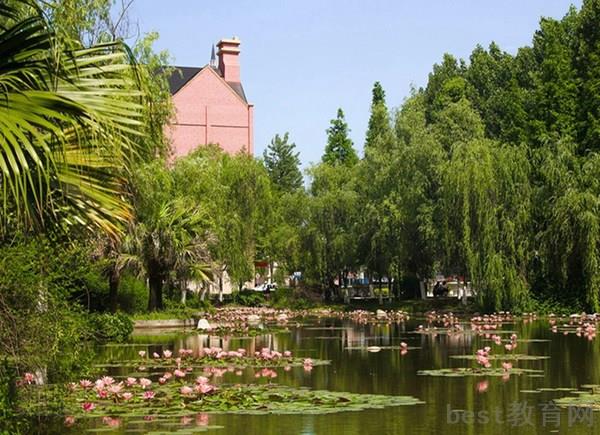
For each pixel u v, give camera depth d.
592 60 50.62
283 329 34.75
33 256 10.12
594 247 39.88
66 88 7.44
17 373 10.14
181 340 28.52
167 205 35.19
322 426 10.94
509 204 41.66
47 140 7.13
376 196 49.25
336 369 18.34
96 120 6.99
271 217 55.44
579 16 56.19
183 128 71.75
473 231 41.12
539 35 65.00
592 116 49.25
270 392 13.92
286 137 92.69
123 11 19.31
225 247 48.91
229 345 26.19
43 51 7.32
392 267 47.81
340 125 89.62
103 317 27.11
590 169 41.94
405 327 35.69
